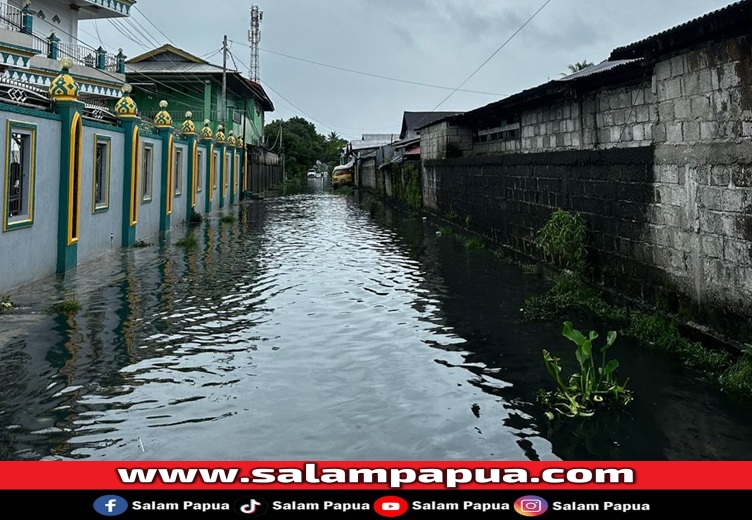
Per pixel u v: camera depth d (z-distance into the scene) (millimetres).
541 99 11344
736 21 5406
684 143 6543
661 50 6691
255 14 47938
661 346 6379
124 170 13891
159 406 4977
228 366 5980
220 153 27688
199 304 8562
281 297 9133
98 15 22922
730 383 5254
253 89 39750
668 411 4875
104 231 12828
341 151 81750
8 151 8516
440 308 8469
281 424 4664
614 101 8719
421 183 23562
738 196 5688
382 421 4738
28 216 9250
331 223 21234
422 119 44156
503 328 7410
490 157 14219
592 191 8922
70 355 6219
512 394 5312
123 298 8820
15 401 5027
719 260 5988
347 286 10031
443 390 5402
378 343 6801
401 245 15320
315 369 5930
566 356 6316
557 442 4391
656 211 7160
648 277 7391
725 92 5832
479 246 14562
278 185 54812
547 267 10633
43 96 10047
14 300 8445
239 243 15508
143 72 31688
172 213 18734
